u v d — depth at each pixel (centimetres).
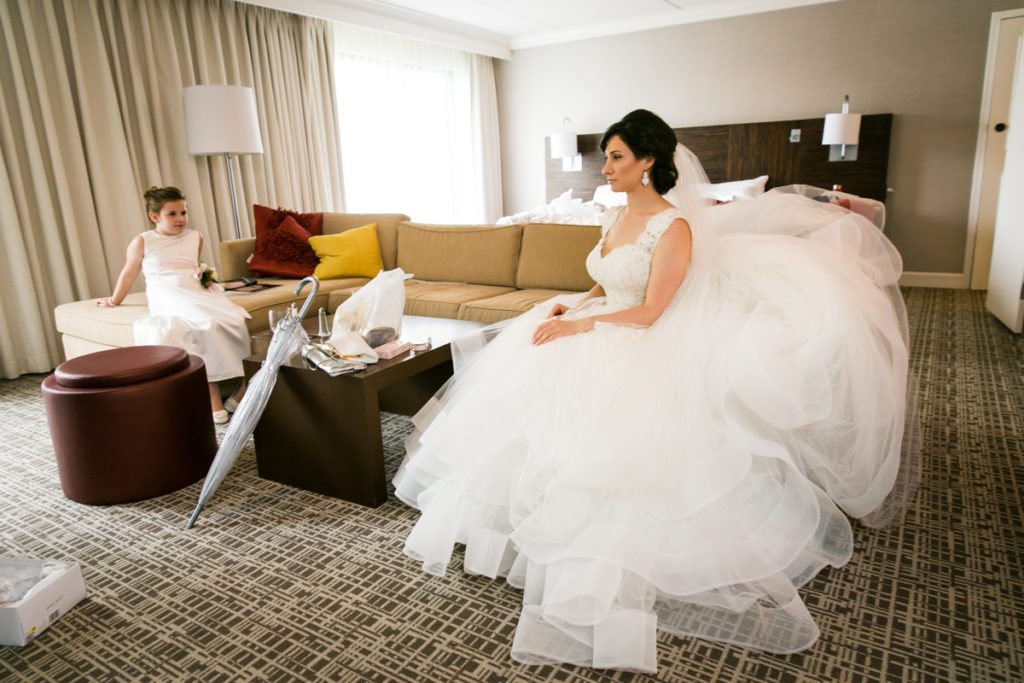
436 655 138
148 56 412
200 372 226
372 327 220
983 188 512
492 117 705
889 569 164
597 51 643
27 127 359
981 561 166
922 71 513
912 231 544
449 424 183
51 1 363
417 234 400
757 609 148
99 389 203
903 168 536
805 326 172
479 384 185
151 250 299
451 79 670
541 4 552
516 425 168
